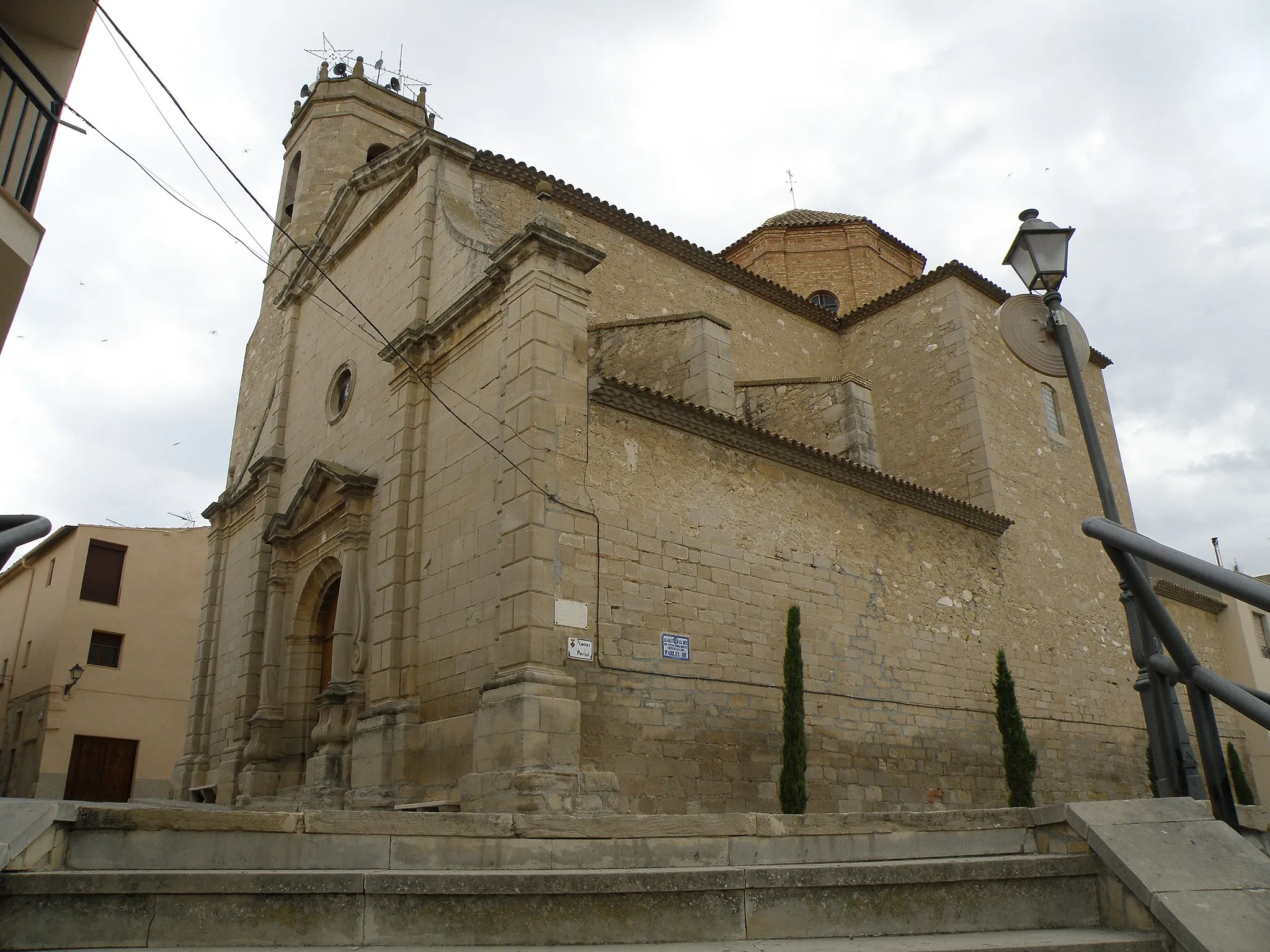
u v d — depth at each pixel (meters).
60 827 5.68
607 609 13.20
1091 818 6.14
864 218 31.45
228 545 22.73
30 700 29.66
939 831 7.09
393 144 26.11
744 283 23.73
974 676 18.61
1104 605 23.23
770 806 14.20
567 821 6.98
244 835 6.23
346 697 15.59
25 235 9.12
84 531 30.50
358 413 18.34
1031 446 23.66
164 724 30.34
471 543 14.00
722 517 15.22
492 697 12.24
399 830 6.63
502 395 14.09
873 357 25.22
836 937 5.66
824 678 15.81
